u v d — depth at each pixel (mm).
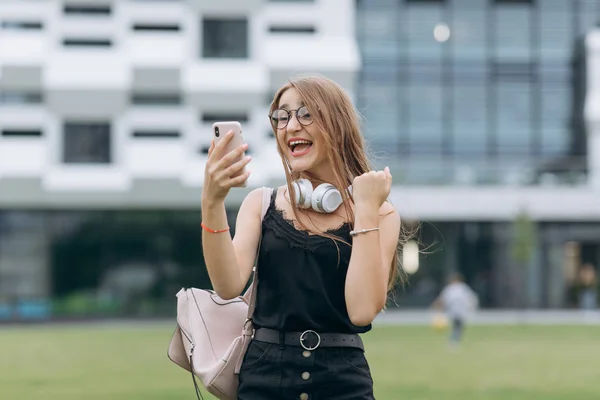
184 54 38719
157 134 38875
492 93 41812
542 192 40531
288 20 39125
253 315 3365
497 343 22703
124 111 38625
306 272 3240
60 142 38625
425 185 40500
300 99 3379
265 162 37844
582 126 41438
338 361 3242
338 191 3330
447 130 41594
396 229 3441
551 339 24188
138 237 40031
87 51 38656
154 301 39688
